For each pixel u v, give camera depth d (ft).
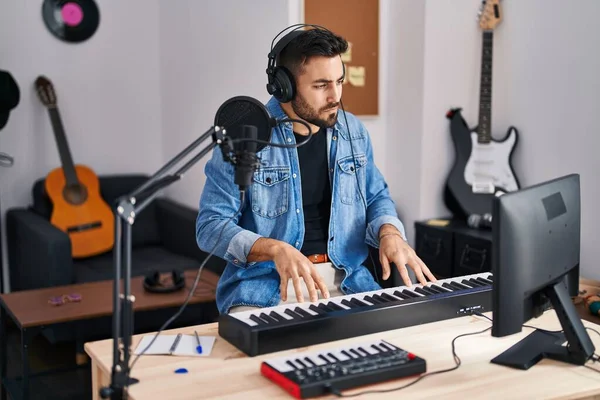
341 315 5.74
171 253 14.82
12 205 14.97
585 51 10.32
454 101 11.95
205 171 6.98
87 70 15.52
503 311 5.18
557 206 5.61
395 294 6.34
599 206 10.29
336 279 7.34
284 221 7.04
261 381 4.99
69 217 14.12
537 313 5.62
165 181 4.83
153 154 16.47
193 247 14.10
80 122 15.57
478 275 6.98
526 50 11.29
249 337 5.39
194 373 5.11
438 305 6.21
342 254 7.34
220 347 5.60
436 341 5.78
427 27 11.60
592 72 10.23
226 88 13.30
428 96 11.76
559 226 5.60
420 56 11.73
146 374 5.09
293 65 6.60
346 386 4.83
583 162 10.49
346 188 7.36
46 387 10.85
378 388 4.90
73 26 15.19
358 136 7.55
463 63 11.91
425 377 5.10
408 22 11.94
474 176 11.65
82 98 15.53
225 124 5.69
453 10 11.73
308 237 7.28
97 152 15.81
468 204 11.60
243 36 12.65
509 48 11.60
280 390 4.85
